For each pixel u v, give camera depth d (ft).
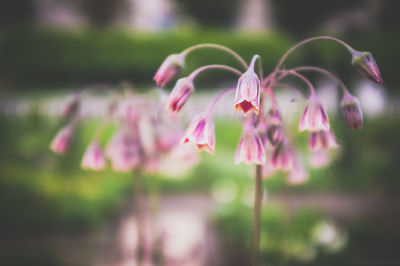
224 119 6.33
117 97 1.33
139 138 1.31
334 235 1.96
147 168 1.37
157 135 1.33
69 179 3.39
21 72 6.40
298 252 1.93
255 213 1.06
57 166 3.53
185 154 1.38
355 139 4.08
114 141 1.30
